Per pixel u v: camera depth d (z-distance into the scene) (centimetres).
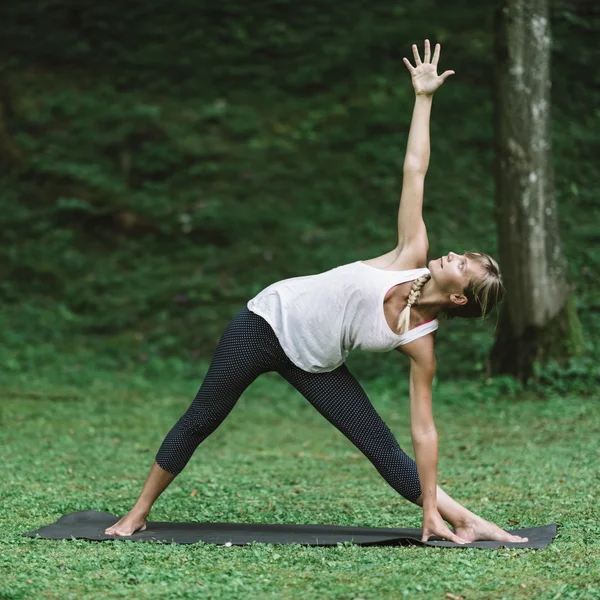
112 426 820
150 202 1472
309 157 1541
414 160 455
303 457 702
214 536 435
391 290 433
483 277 427
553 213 934
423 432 437
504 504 517
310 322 437
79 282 1338
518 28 912
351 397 449
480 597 338
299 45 1734
